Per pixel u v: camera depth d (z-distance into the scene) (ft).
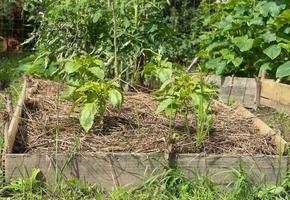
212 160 12.26
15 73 29.78
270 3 22.06
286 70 20.63
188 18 41.47
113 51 20.36
